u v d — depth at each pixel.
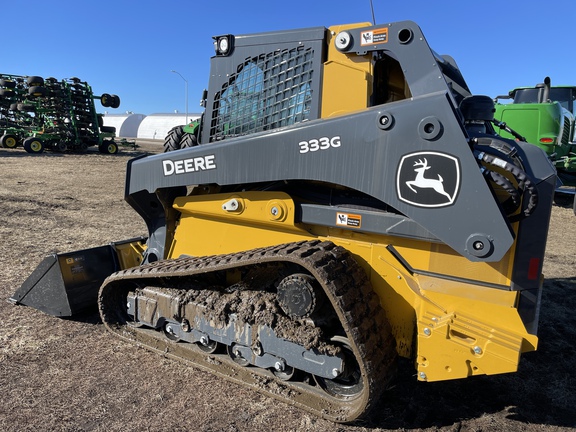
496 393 3.07
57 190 11.05
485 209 2.21
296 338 2.66
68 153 23.08
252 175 2.82
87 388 2.90
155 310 3.33
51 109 22.62
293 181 2.96
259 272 3.01
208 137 3.49
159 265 3.29
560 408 2.93
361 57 2.81
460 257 2.56
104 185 12.31
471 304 2.55
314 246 2.69
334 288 2.42
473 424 2.71
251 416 2.67
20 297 4.13
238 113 3.32
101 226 7.47
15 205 8.80
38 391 2.84
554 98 12.09
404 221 2.53
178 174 3.17
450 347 2.39
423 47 2.61
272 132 2.74
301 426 2.60
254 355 2.88
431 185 2.31
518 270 2.48
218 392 2.91
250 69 3.24
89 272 4.02
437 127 2.25
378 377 2.42
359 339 2.38
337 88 2.87
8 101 23.52
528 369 3.44
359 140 2.46
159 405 2.75
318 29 2.92
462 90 3.67
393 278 2.70
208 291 3.09
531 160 2.48
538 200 2.38
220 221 3.34
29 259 5.43
